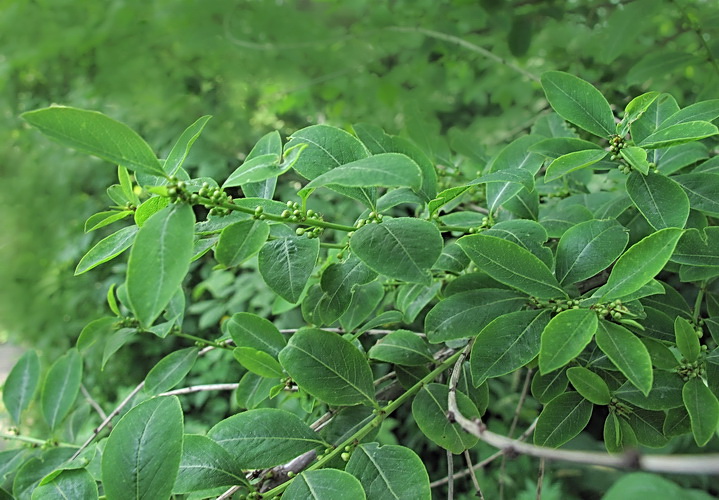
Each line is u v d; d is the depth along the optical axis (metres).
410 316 0.39
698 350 0.30
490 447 0.97
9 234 1.55
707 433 0.29
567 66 0.77
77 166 1.53
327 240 0.99
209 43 0.97
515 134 0.78
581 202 0.44
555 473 0.92
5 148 1.56
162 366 0.43
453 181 0.53
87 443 0.42
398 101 0.87
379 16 0.83
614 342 0.28
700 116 0.33
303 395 0.39
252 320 0.39
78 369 0.46
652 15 0.54
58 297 1.55
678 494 0.30
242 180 0.27
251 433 0.32
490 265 0.31
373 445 0.31
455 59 0.87
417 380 0.37
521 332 0.30
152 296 0.24
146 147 0.26
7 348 1.84
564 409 0.32
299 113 1.17
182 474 0.30
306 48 0.94
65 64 1.32
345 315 0.39
